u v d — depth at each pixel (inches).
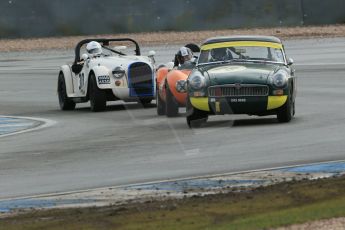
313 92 2893.7
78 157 1647.4
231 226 919.0
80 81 2726.4
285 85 1968.5
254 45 2127.2
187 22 5438.0
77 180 1390.3
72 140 1916.8
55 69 4392.2
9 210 1146.7
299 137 1763.0
